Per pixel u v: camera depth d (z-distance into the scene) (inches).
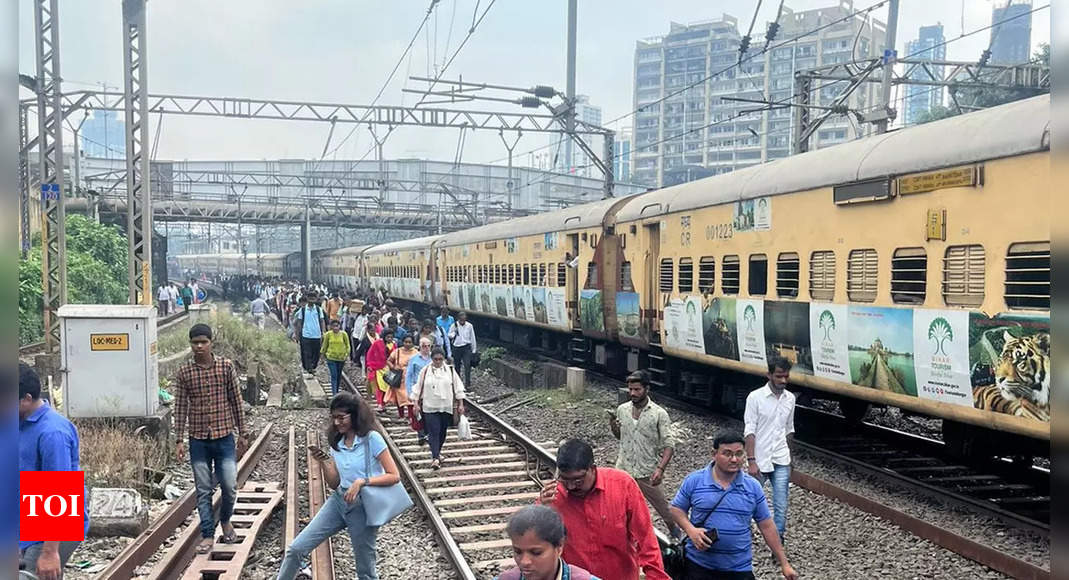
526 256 779.4
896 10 888.3
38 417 176.4
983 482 335.6
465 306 992.9
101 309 382.0
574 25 1818.4
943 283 294.2
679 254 496.1
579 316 669.3
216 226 3218.5
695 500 183.5
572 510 158.9
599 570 157.2
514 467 398.6
